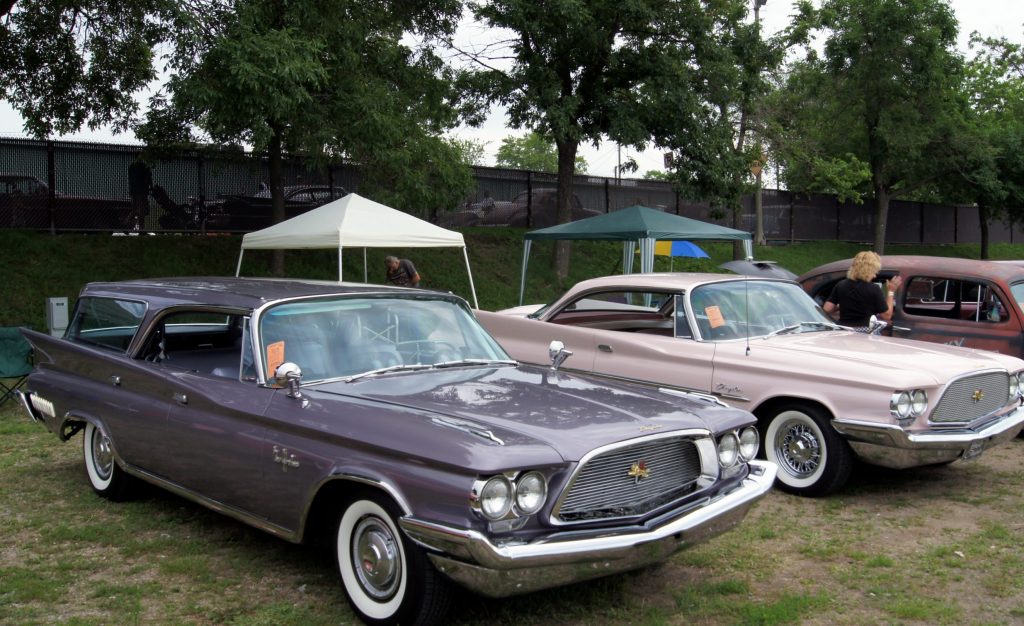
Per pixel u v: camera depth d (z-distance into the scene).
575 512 3.67
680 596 4.28
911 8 24.62
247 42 11.34
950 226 35.84
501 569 3.39
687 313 6.91
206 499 4.69
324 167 15.34
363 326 4.80
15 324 12.31
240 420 4.43
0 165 14.66
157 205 16.17
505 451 3.51
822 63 26.03
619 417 4.05
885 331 9.02
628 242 16.98
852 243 30.88
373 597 3.88
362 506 3.88
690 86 17.89
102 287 5.94
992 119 33.81
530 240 15.83
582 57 17.80
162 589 4.34
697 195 18.66
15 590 4.29
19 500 5.84
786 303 7.56
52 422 5.96
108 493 5.76
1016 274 8.66
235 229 17.06
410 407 3.99
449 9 15.47
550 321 7.89
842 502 6.09
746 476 4.46
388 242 12.10
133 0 12.95
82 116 14.75
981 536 5.34
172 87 11.56
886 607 4.24
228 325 5.35
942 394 5.95
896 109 25.92
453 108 18.44
